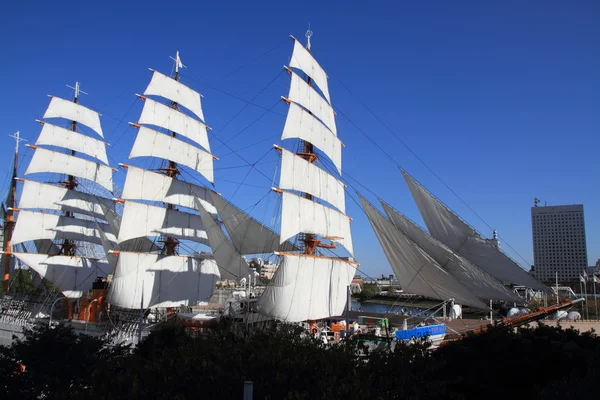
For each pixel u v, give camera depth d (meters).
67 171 71.00
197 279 62.94
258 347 19.72
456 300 42.19
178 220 64.12
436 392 16.09
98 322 53.62
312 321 48.12
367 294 115.06
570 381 17.89
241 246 58.62
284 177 49.00
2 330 59.19
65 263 66.19
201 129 70.25
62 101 72.62
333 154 57.00
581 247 122.12
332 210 54.34
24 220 65.81
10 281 73.25
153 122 63.81
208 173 69.75
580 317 48.75
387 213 47.91
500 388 20.55
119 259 55.88
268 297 45.19
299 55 53.44
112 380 16.27
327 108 57.22
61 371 28.97
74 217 70.81
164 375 16.44
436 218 49.25
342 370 17.08
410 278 44.78
